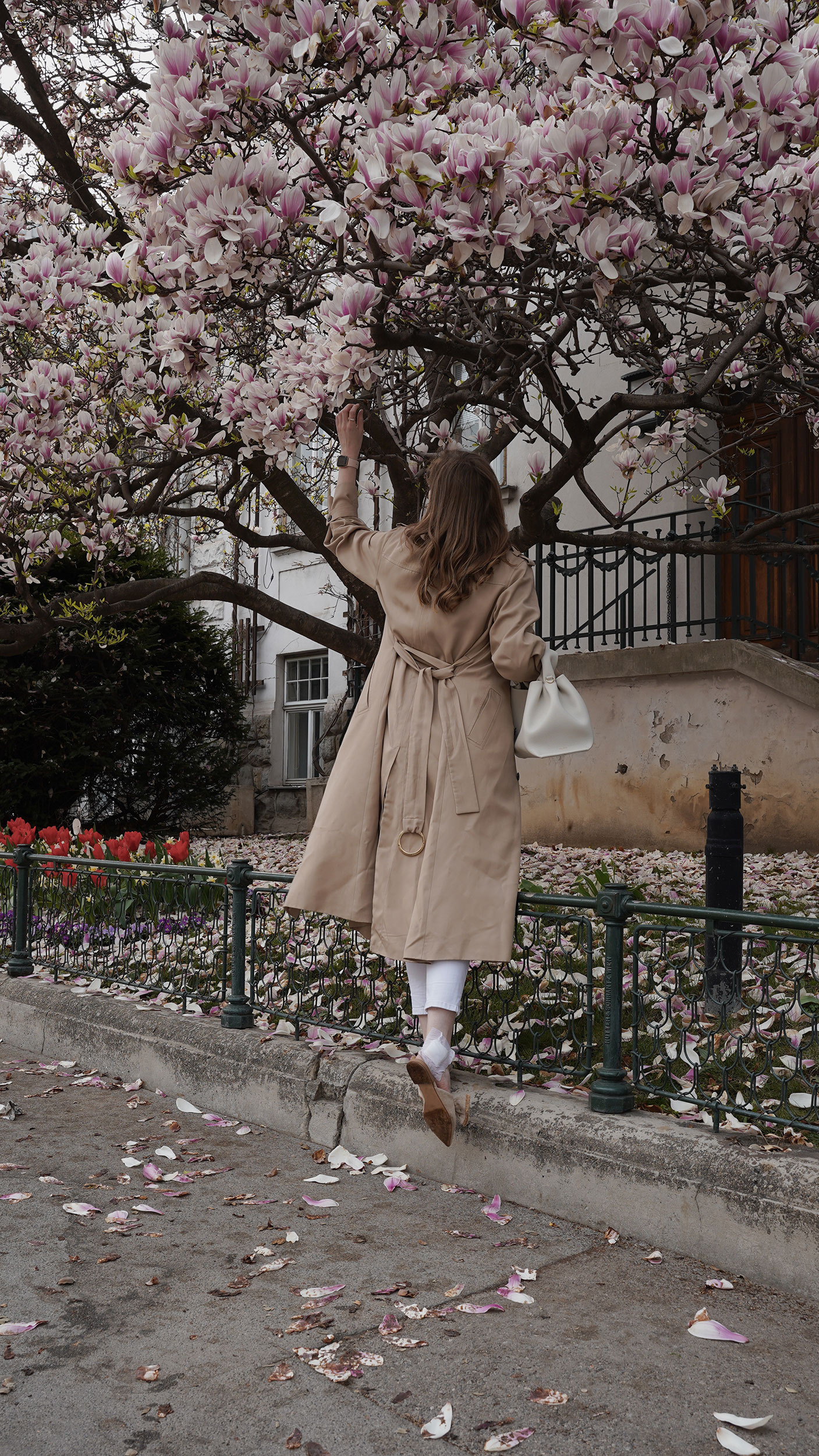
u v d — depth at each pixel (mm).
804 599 9844
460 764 3197
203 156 3395
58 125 7145
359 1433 2035
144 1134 3959
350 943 4980
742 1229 2734
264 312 5141
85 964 5781
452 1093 3512
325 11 2838
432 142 2881
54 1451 1978
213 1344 2377
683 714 9516
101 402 6203
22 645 7195
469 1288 2656
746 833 9031
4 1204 3223
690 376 6230
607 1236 2982
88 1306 2557
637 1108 3408
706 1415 2098
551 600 10578
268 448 4738
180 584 7047
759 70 2834
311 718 16344
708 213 2947
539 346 4480
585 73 3342
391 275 3752
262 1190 3369
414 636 3326
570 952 4602
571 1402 2141
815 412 6277
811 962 2947
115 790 12234
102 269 5496
